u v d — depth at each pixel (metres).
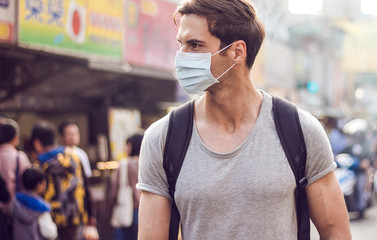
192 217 1.69
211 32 1.71
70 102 8.07
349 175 8.60
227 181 1.65
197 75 1.72
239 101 1.73
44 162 4.77
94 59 6.28
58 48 5.60
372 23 18.09
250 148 1.67
